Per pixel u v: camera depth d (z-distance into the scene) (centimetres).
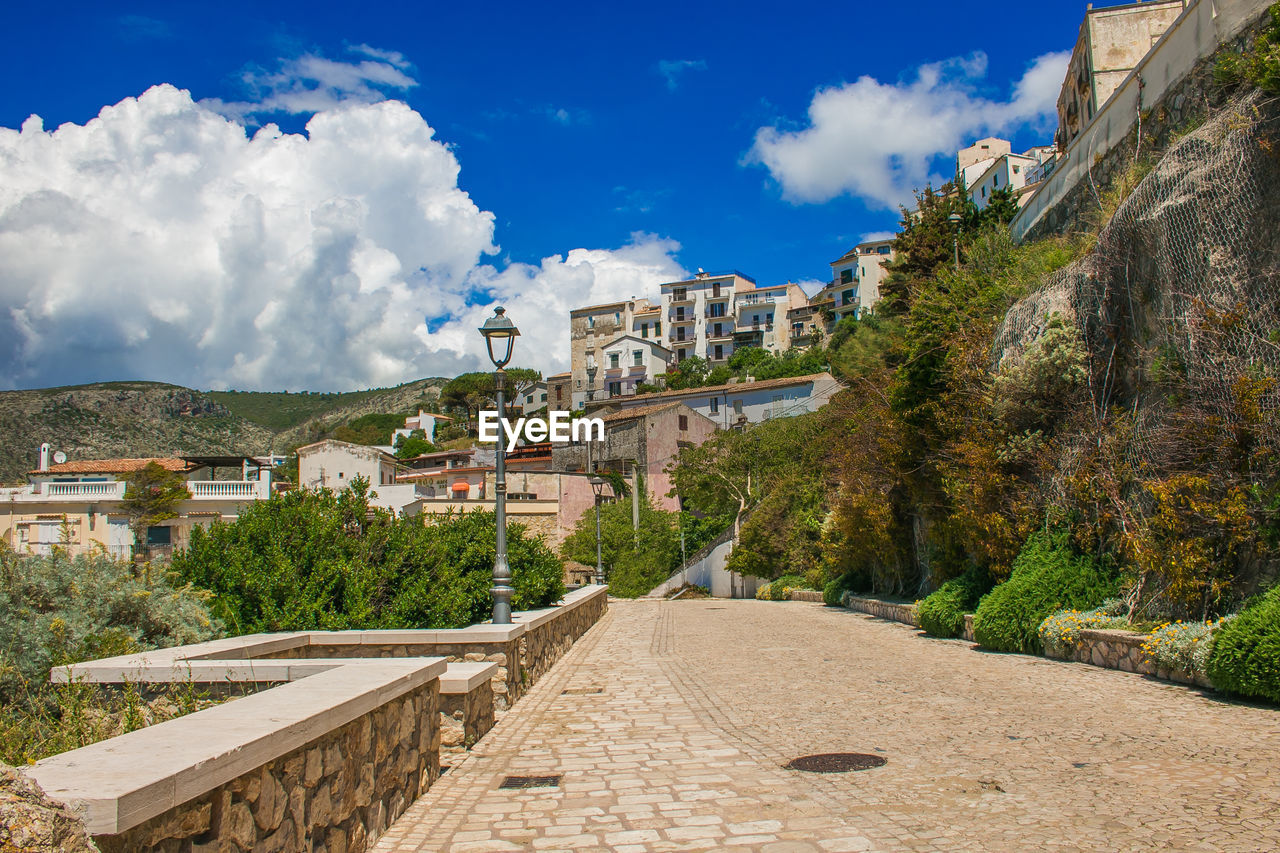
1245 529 907
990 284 1802
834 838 454
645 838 470
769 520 3747
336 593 1029
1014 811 486
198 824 312
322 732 409
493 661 890
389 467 5716
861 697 948
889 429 1956
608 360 9462
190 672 538
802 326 9300
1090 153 1780
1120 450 1200
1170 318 1098
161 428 13988
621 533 4781
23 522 4038
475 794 587
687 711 911
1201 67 1342
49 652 650
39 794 247
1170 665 910
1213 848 407
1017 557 1348
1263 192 982
